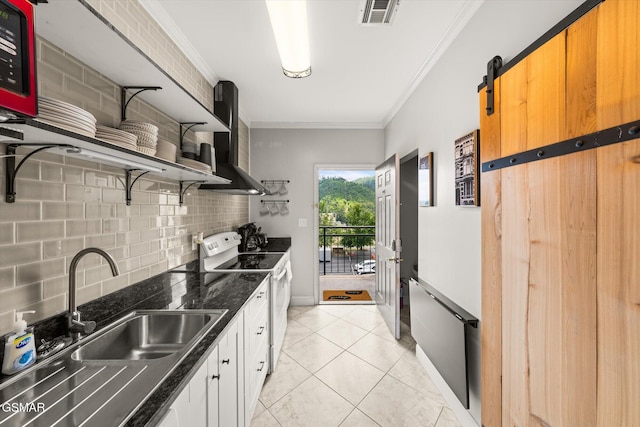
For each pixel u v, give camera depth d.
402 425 1.74
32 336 0.90
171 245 1.86
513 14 1.28
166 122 1.80
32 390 0.80
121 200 1.38
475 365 1.57
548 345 1.03
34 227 0.96
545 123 1.04
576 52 0.91
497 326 1.32
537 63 1.08
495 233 1.33
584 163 0.89
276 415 1.82
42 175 0.99
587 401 0.87
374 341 2.82
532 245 1.11
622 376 0.78
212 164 1.91
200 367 1.00
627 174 0.77
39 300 0.98
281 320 2.74
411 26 1.82
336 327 3.16
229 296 1.66
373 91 2.86
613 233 0.80
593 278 0.86
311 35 1.92
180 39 1.90
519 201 1.18
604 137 0.83
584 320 0.89
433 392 2.04
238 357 1.46
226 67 2.36
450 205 1.87
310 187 3.94
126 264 1.42
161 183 1.75
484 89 1.42
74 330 1.04
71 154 0.96
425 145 2.35
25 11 0.65
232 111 2.62
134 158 1.10
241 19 1.75
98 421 0.69
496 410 1.32
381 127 3.94
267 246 3.59
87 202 1.18
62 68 1.07
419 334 2.35
